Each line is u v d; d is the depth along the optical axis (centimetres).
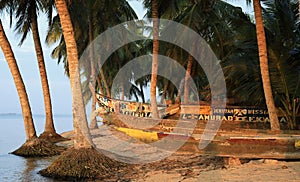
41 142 1420
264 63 1102
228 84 1680
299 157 912
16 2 1681
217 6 1870
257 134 1001
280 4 1344
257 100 1472
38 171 1060
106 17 2277
